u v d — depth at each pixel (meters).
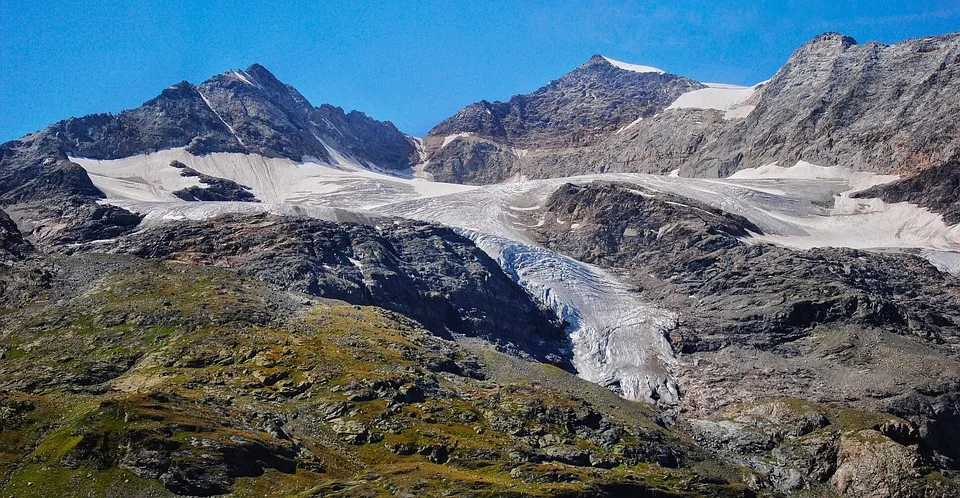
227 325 159.50
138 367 143.88
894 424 169.50
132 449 106.19
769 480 158.62
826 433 169.50
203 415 119.56
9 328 160.25
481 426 139.88
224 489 104.44
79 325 159.88
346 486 108.44
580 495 116.12
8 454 107.31
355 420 131.62
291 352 150.62
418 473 115.12
